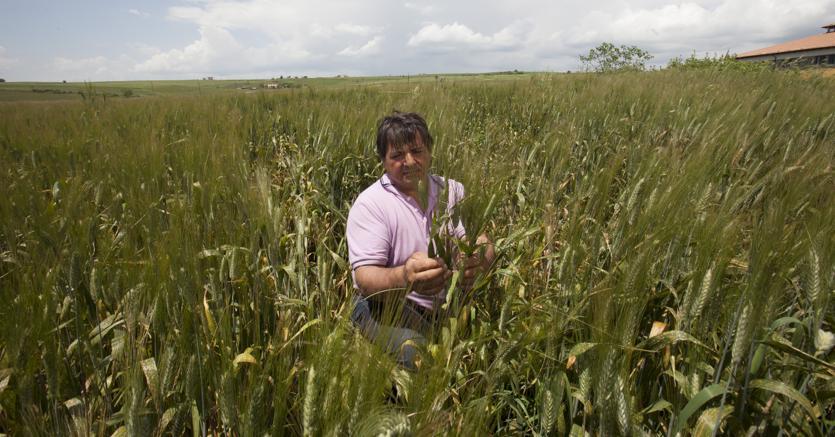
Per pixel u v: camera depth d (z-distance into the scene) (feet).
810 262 4.78
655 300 6.23
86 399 5.68
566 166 12.46
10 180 11.91
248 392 4.90
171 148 16.44
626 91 26.07
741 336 4.41
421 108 20.38
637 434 4.60
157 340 5.95
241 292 6.86
